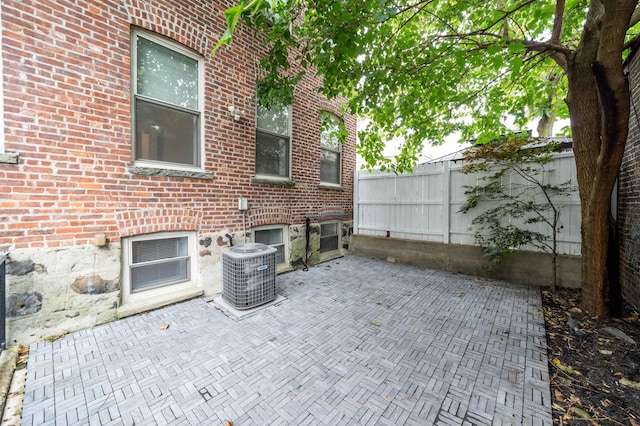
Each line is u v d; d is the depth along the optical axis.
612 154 2.83
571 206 4.50
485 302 3.84
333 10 2.68
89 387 2.01
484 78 4.94
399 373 2.21
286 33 3.12
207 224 3.98
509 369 2.27
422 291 4.30
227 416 1.75
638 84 3.27
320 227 6.30
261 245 3.87
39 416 1.74
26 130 2.55
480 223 5.26
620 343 2.66
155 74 3.46
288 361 2.37
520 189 4.89
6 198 2.48
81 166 2.87
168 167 3.58
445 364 2.34
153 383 2.06
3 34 2.42
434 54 3.43
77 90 2.82
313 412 1.79
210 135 3.97
